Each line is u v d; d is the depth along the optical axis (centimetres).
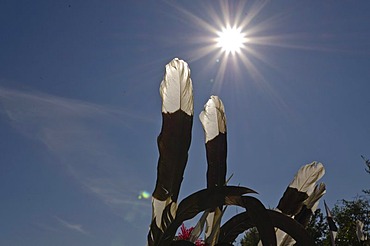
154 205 58
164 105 60
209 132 67
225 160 65
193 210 54
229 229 65
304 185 80
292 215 78
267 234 54
